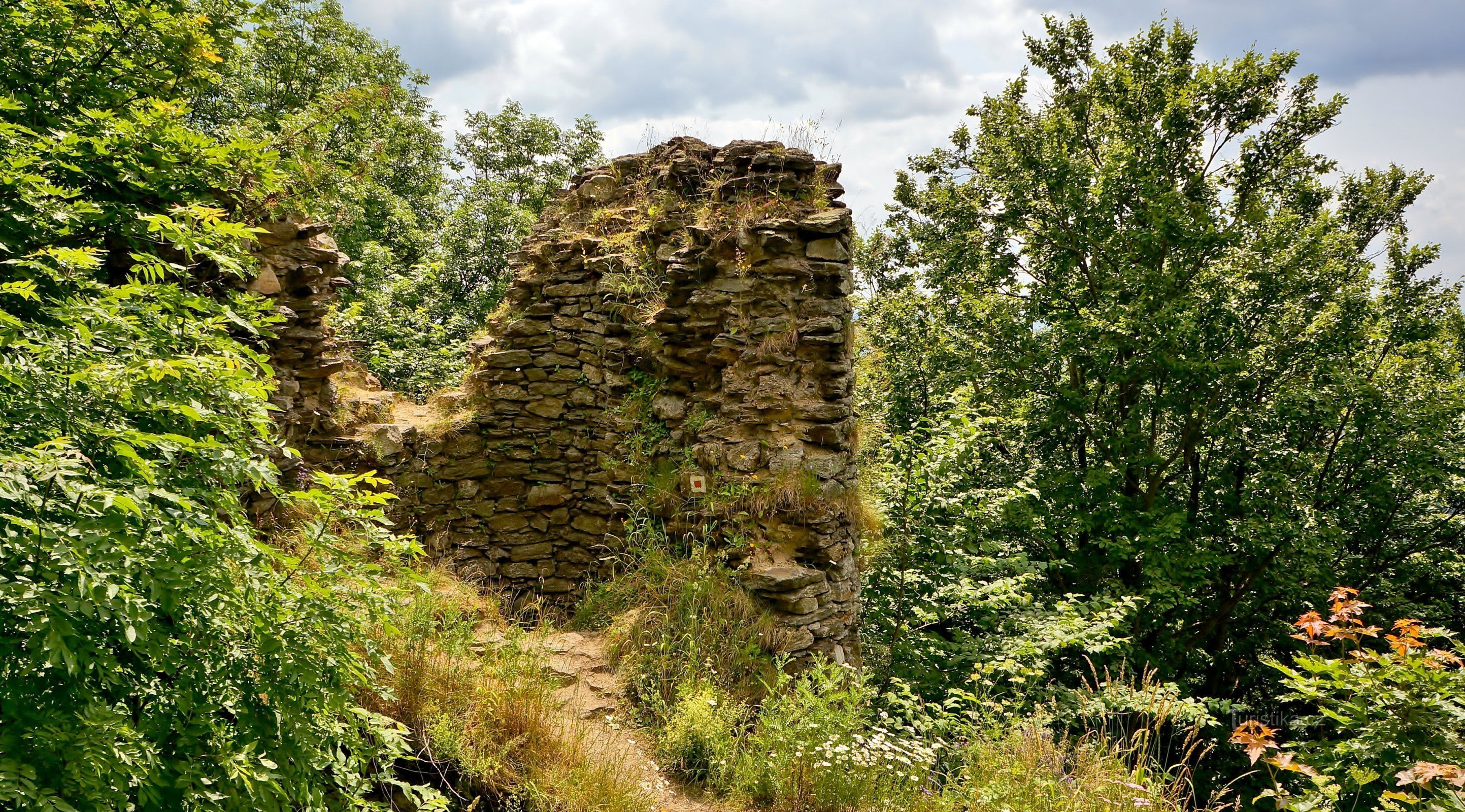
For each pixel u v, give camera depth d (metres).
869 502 8.93
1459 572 15.22
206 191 6.28
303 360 7.61
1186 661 14.68
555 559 8.46
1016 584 9.52
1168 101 14.55
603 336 8.62
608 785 5.02
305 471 7.44
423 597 5.94
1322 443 14.78
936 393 14.91
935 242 18.94
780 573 7.03
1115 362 14.21
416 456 8.17
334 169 8.80
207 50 6.84
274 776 3.16
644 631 6.83
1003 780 5.04
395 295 13.89
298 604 3.42
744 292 7.85
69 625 2.39
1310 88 15.05
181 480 3.27
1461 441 14.25
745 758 5.65
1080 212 14.74
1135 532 13.83
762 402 7.64
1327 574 13.52
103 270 5.82
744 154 8.43
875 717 6.96
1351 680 4.10
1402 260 18.14
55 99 5.86
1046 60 17.12
